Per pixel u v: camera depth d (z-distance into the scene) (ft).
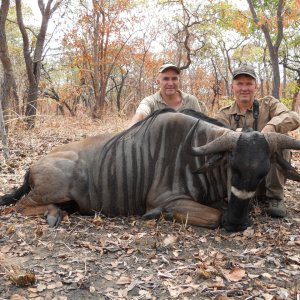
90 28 77.77
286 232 13.56
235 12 73.31
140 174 14.96
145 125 15.37
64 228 13.76
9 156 22.79
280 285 10.26
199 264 11.10
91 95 92.53
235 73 16.56
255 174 12.38
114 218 15.15
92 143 15.62
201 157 14.49
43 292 9.91
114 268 11.09
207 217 13.99
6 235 13.07
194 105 20.70
